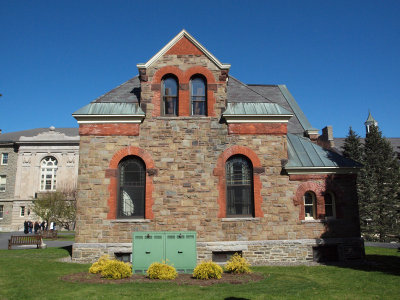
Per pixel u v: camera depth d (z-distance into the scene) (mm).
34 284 10672
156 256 13445
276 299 9414
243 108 17000
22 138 52156
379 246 25203
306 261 15977
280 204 16312
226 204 16312
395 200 38219
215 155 16359
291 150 17766
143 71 16812
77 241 15469
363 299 9742
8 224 50375
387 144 41312
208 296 9469
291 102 24828
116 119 16344
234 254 15438
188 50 17172
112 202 15742
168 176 16047
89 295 9430
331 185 16812
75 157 52344
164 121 16500
